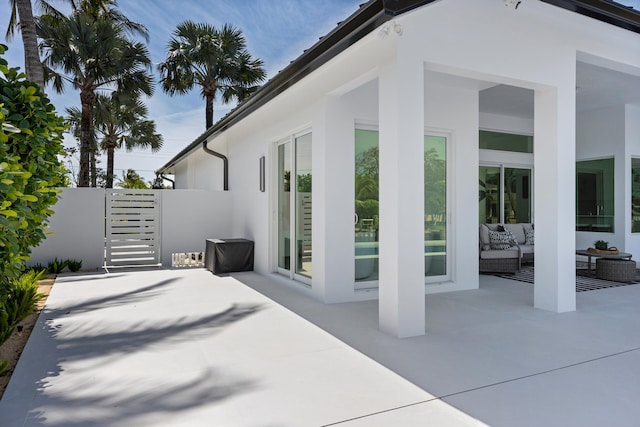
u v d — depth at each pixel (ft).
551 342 12.40
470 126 20.77
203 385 9.34
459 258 20.61
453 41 13.61
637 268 27.86
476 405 8.39
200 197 31.55
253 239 27.12
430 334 13.23
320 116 18.10
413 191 13.07
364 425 7.63
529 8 14.12
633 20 13.41
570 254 16.26
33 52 26.50
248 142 28.27
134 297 18.69
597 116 29.96
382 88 13.47
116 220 28.94
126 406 8.34
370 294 18.66
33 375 9.88
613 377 9.81
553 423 7.69
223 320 14.84
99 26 39.27
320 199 18.10
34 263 26.53
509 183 31.81
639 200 29.63
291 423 7.70
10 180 8.09
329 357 11.14
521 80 15.07
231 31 51.62
